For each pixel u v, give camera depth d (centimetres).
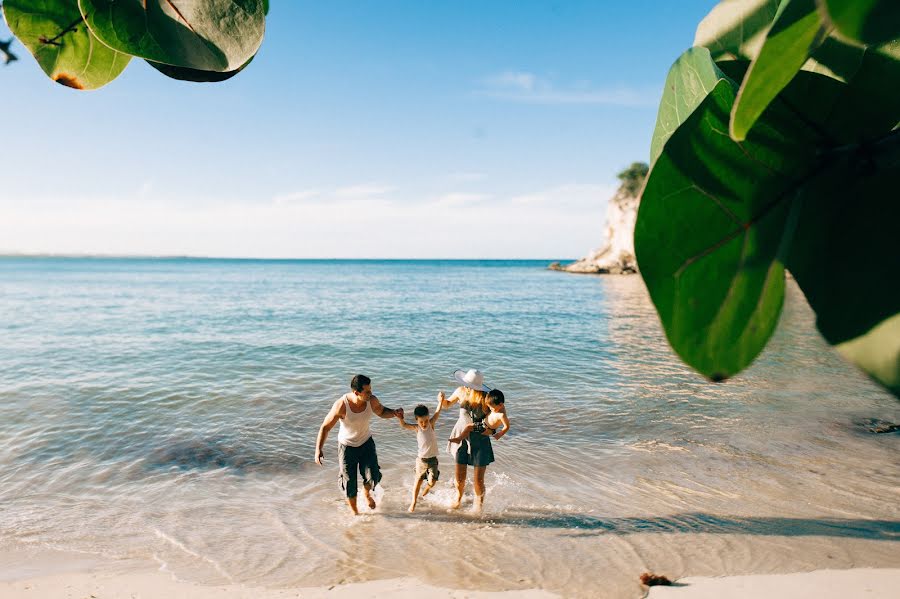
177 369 1566
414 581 524
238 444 930
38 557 568
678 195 36
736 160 38
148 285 6247
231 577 531
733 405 1169
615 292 5206
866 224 38
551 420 1071
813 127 40
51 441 941
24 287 5616
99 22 43
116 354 1814
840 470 802
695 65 40
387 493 731
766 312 37
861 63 40
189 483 770
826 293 37
